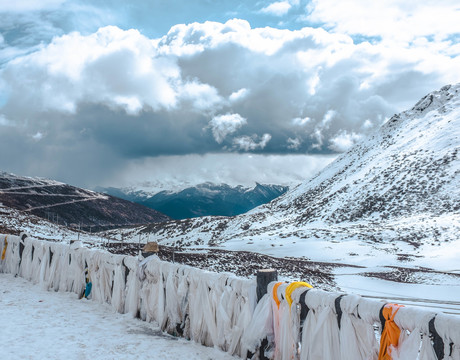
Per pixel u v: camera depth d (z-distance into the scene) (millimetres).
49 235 42125
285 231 89562
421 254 56625
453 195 94062
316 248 62406
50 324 8008
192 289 7449
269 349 6184
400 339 4531
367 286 33156
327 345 5250
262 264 35469
